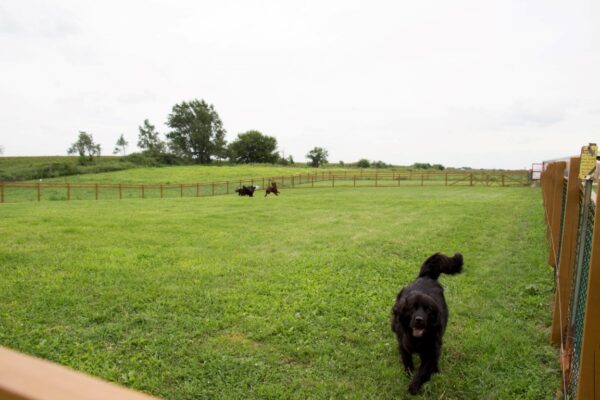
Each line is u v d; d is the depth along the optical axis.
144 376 4.26
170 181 52.78
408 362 4.42
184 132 110.06
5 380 0.58
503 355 4.79
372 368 4.57
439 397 4.04
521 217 16.08
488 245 10.82
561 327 4.84
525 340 5.13
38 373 0.60
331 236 11.94
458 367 4.56
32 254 9.01
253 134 116.75
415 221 15.16
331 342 5.14
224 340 5.11
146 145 102.06
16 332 5.15
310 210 19.12
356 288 7.18
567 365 4.09
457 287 7.31
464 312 6.13
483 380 4.31
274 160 119.00
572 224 4.93
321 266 8.52
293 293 6.85
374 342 5.20
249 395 4.02
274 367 4.54
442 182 46.50
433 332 4.11
